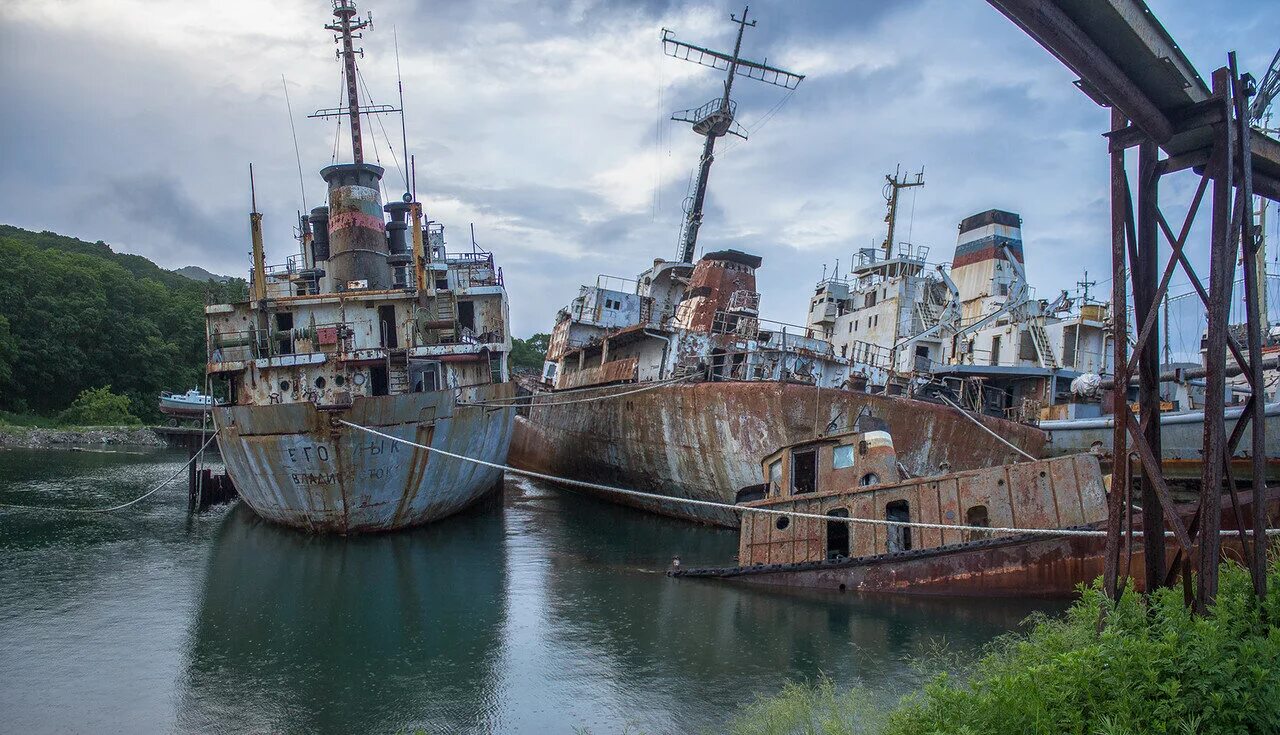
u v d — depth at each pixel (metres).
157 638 13.88
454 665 12.55
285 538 22.25
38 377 64.81
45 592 16.67
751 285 31.83
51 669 12.44
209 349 23.31
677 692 11.34
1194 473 20.77
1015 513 15.24
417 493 22.16
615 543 22.47
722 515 25.12
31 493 31.14
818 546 16.72
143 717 10.80
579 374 36.34
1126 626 7.79
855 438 17.22
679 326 28.62
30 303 64.94
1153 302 7.96
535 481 41.12
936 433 22.36
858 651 12.63
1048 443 25.41
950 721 6.66
